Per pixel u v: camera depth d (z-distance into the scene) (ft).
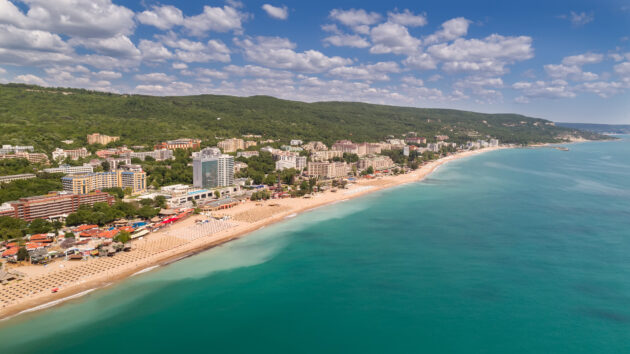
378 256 642.63
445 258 629.92
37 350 387.96
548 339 406.21
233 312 465.47
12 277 522.06
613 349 388.57
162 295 505.25
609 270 572.51
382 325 436.76
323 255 649.20
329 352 389.80
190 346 398.62
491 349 391.45
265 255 651.66
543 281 538.88
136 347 395.14
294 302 489.26
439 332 421.59
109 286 526.16
